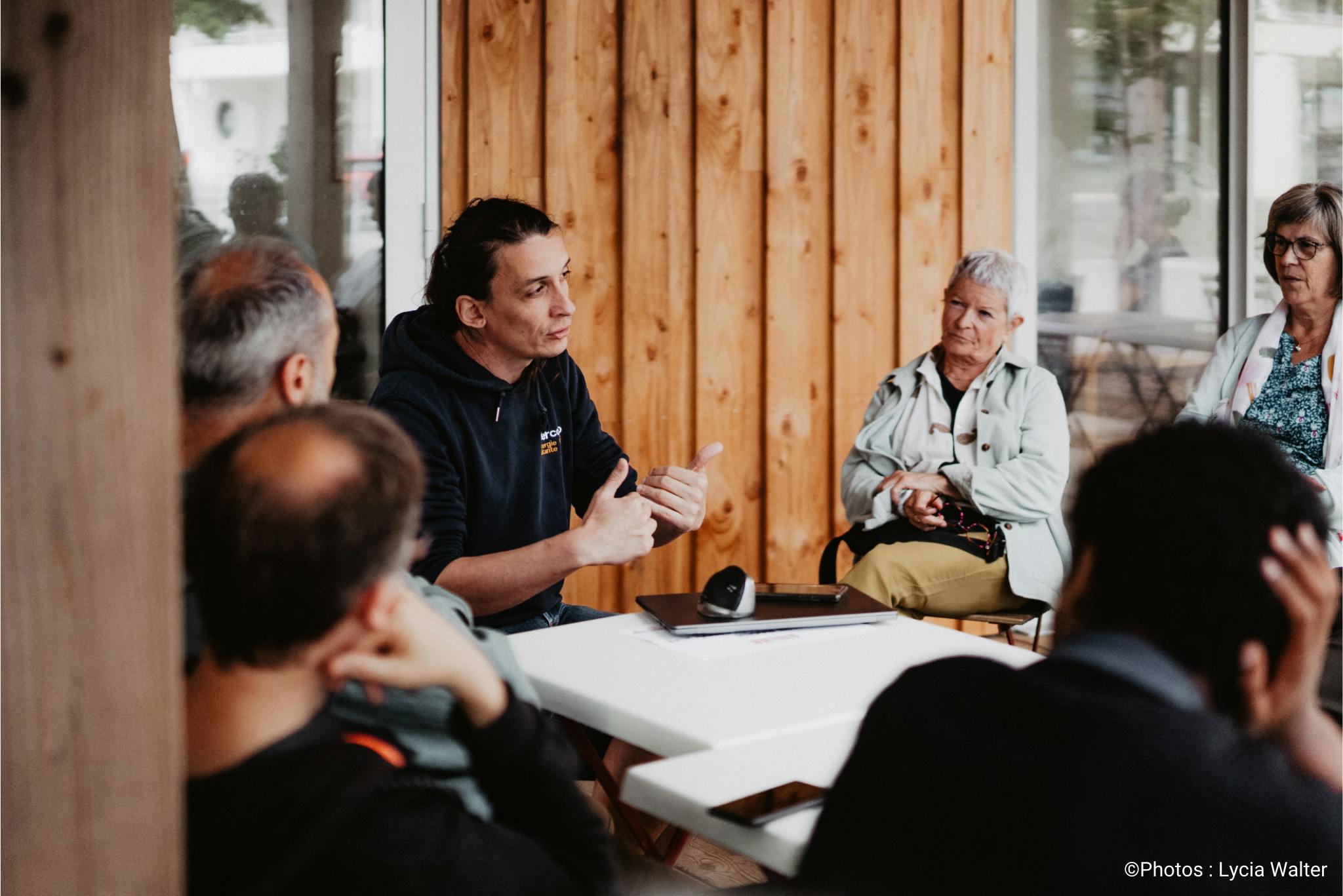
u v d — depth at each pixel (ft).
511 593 6.86
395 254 12.35
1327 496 9.10
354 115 12.15
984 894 2.97
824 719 4.91
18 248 2.63
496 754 3.66
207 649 3.22
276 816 3.12
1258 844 2.78
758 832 3.84
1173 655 3.08
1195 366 13.76
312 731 3.26
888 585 9.66
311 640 3.10
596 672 5.53
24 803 2.73
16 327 2.64
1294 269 9.82
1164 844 2.81
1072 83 13.30
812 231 12.81
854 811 3.27
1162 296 13.80
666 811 4.16
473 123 12.38
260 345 4.08
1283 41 13.64
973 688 3.25
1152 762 2.87
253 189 11.87
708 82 12.51
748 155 12.65
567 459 8.25
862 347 12.98
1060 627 3.34
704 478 7.38
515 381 7.74
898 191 12.87
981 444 10.09
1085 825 2.86
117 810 2.82
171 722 2.87
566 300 7.52
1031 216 13.25
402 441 3.26
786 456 12.97
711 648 5.96
